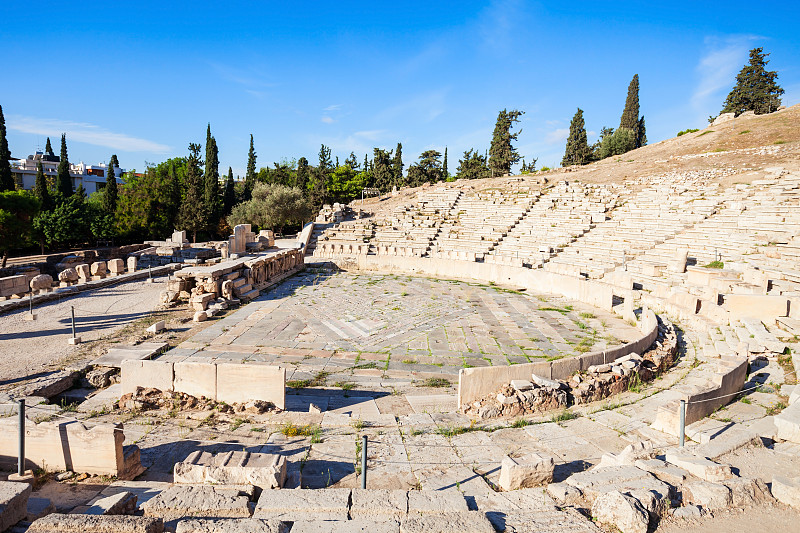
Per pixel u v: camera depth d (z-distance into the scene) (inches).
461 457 307.0
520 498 237.6
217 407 394.0
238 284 898.1
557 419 381.7
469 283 1135.0
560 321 778.2
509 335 691.4
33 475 269.3
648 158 2181.3
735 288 745.6
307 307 845.8
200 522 192.7
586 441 337.1
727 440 293.0
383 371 537.3
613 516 206.8
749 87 2851.9
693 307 734.5
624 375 462.3
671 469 256.1
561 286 994.1
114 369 489.7
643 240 1165.7
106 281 962.7
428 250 1443.2
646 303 842.8
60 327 652.7
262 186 2308.1
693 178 1592.0
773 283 729.0
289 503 222.2
